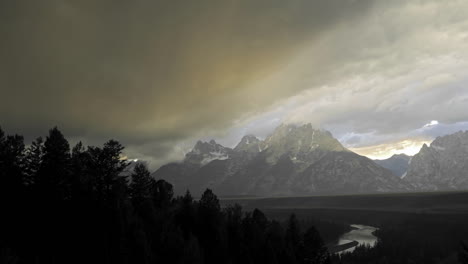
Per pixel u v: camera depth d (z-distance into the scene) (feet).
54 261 184.03
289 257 299.99
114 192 231.09
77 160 247.29
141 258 201.26
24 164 237.66
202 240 269.23
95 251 197.47
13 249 181.57
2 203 212.64
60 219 216.95
